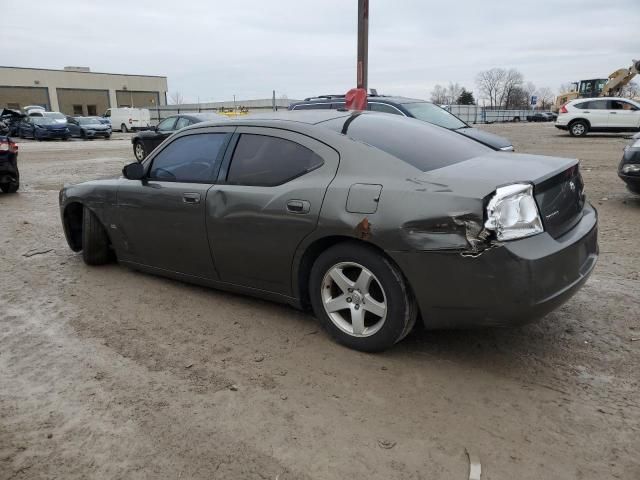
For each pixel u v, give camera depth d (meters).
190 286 4.85
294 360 3.48
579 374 3.24
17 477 2.47
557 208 3.24
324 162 3.60
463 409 2.92
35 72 68.81
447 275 3.03
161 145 4.66
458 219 2.94
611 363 3.36
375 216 3.20
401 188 3.19
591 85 48.62
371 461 2.53
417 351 3.56
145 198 4.58
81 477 2.46
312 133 3.74
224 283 4.27
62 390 3.18
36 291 4.82
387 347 3.44
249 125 4.11
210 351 3.63
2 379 3.32
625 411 2.86
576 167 3.61
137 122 45.38
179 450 2.63
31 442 2.71
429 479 2.41
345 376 3.27
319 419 2.85
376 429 2.76
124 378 3.30
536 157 3.80
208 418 2.88
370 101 10.58
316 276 3.63
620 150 16.89
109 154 19.59
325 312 3.66
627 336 3.70
